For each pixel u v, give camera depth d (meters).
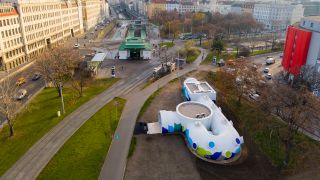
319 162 49.22
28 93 81.06
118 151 51.22
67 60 86.25
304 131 58.34
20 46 112.25
